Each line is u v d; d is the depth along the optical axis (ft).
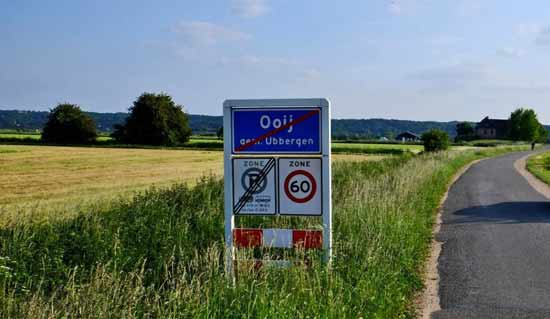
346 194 44.70
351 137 416.87
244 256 22.47
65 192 83.10
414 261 32.76
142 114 307.78
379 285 23.54
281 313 18.02
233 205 23.73
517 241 41.34
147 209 36.29
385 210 36.60
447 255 36.52
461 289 28.25
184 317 17.74
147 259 26.05
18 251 25.90
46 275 23.34
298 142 23.04
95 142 312.09
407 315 23.72
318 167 22.99
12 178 110.42
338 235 28.40
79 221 33.01
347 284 22.06
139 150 236.22
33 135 369.71
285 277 20.95
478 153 225.15
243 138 23.48
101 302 18.31
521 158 205.77
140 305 19.12
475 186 89.61
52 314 17.60
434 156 137.59
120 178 110.63
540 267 33.01
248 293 19.47
